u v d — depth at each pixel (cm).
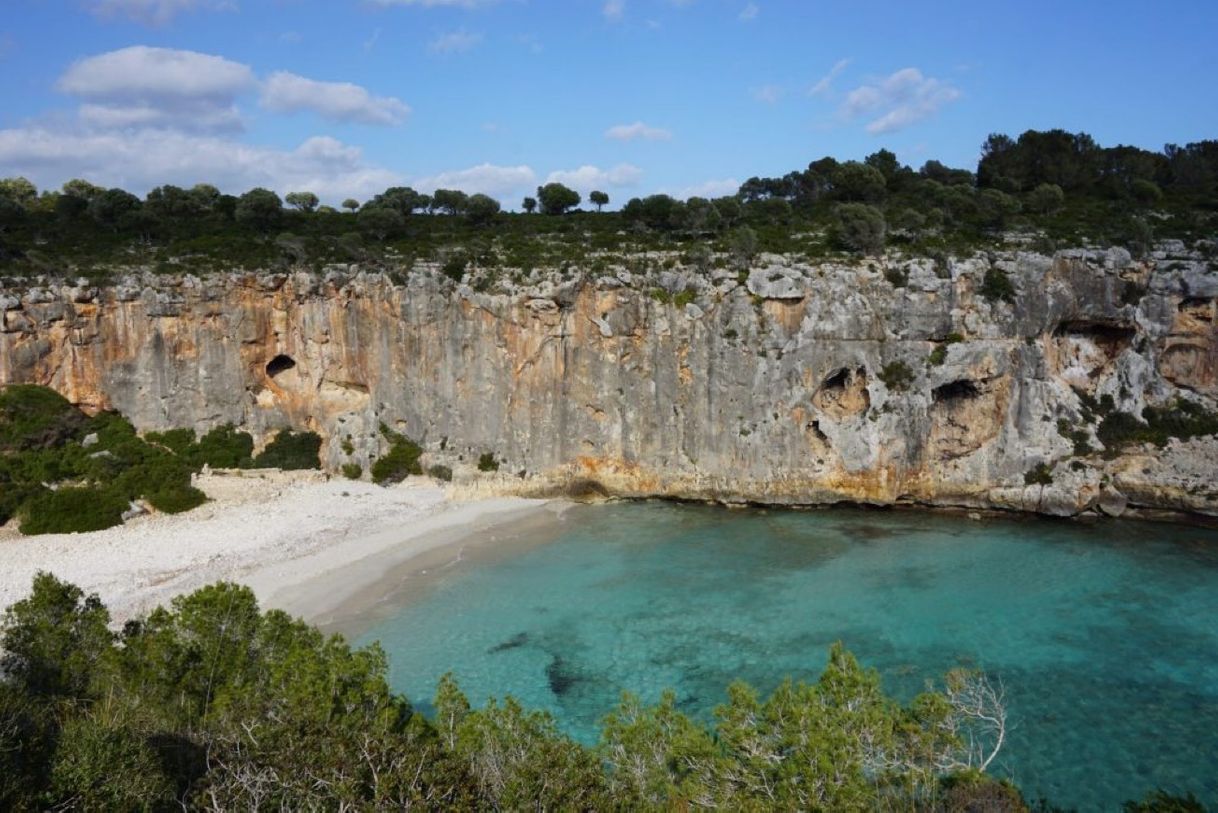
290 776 1558
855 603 4375
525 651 3869
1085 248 5816
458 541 5438
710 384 6100
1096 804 2680
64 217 8394
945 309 5719
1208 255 5741
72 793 1526
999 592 4491
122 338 6519
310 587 4612
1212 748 2997
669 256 6391
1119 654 3753
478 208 8556
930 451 5900
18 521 5422
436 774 1599
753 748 1945
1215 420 5709
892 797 1852
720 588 4612
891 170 9106
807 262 6038
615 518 5950
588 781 1688
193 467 6525
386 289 6606
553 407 6391
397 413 6750
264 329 6819
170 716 2134
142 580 4575
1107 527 5556
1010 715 3225
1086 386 5991
